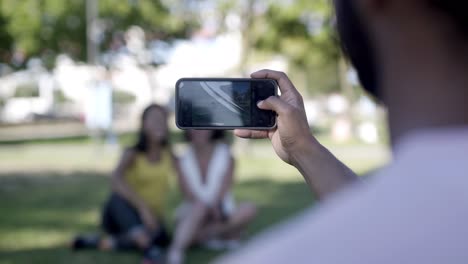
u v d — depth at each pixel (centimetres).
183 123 189
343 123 2267
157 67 2775
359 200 68
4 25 2547
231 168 615
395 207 65
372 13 74
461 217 63
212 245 618
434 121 70
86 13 2548
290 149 164
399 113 72
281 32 2061
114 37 2644
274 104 168
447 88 70
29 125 3606
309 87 3503
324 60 2227
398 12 72
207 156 607
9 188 1124
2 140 2464
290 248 66
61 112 3912
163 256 575
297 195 977
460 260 62
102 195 1022
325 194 156
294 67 2450
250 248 69
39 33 2514
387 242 64
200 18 2369
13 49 2661
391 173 68
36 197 1004
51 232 718
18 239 679
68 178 1266
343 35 84
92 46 2438
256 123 180
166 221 775
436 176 65
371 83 81
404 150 69
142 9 2534
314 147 162
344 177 156
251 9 1945
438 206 64
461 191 64
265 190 1038
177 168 608
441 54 70
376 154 1691
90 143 2266
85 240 625
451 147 67
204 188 599
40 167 1468
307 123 166
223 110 186
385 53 74
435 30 70
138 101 4050
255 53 2141
